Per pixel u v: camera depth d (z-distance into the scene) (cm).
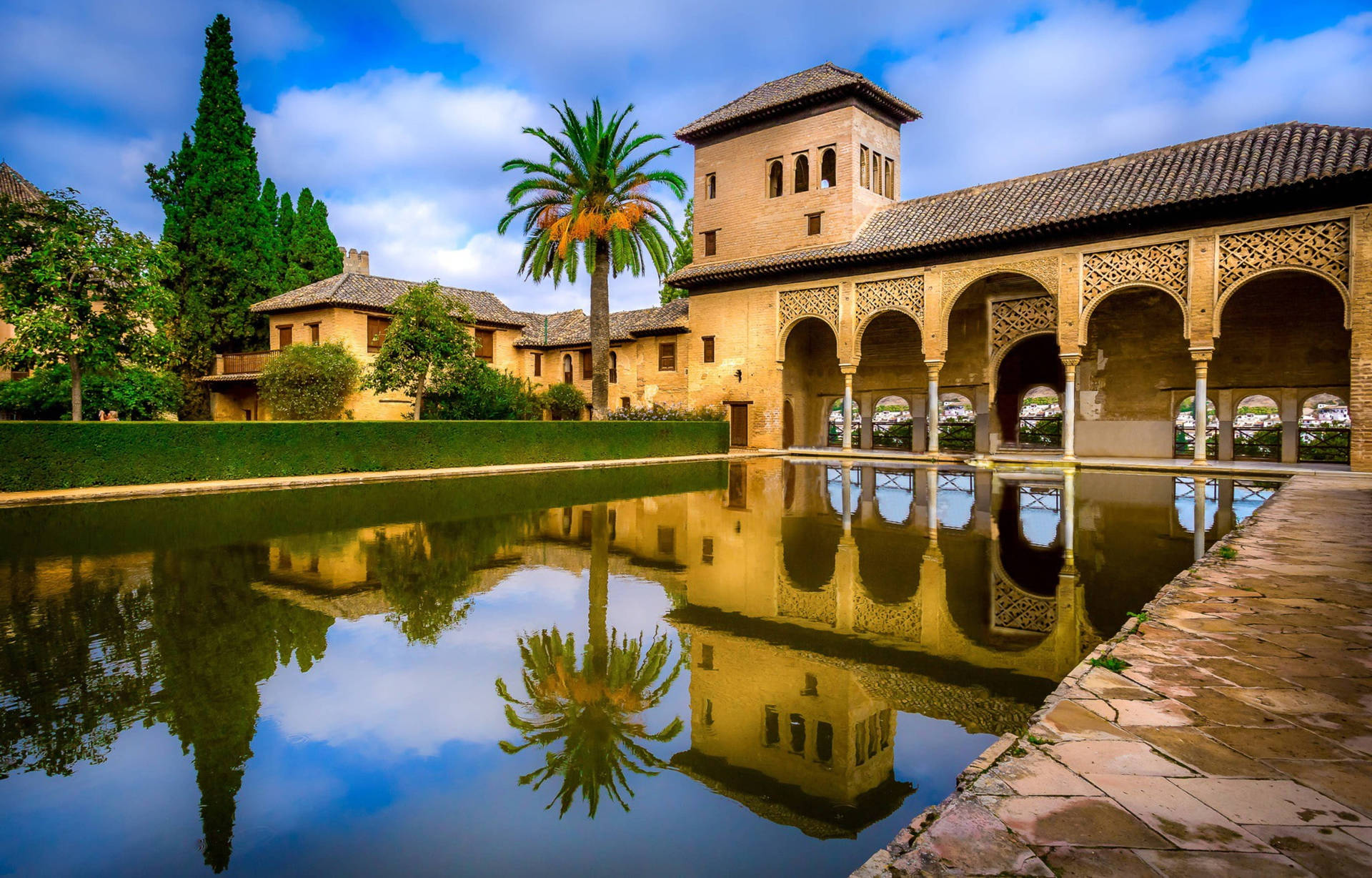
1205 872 203
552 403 3038
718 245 2703
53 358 1488
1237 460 2044
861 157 2395
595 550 838
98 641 503
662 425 2372
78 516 1076
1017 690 420
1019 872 204
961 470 1908
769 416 2528
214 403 2966
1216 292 1678
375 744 357
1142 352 2194
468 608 593
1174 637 421
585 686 432
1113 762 272
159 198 2894
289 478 1573
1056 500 1268
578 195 2289
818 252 2336
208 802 303
